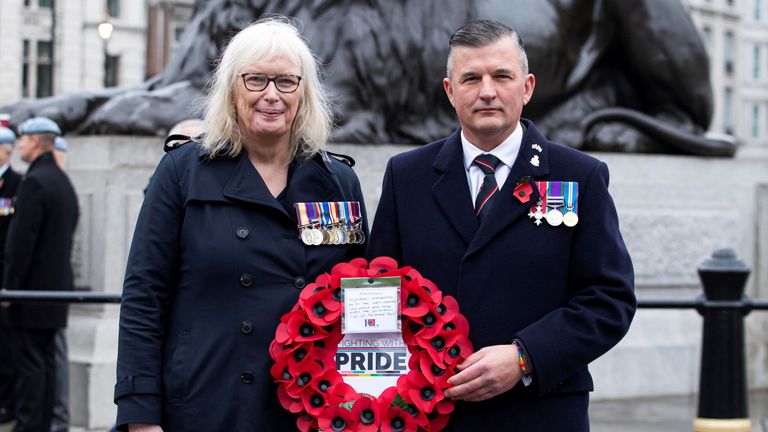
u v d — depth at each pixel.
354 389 4.57
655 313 11.33
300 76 4.79
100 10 42.66
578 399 4.61
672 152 11.86
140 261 4.68
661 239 11.41
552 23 11.30
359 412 4.50
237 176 4.77
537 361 4.37
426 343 4.50
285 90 4.74
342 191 4.96
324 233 4.82
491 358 4.38
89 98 10.71
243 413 4.59
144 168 10.23
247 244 4.70
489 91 4.50
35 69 43.09
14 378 10.59
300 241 4.80
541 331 4.42
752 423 9.99
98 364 9.76
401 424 4.48
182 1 32.44
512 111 4.55
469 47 4.53
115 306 10.13
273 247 4.72
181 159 4.83
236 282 4.68
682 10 12.02
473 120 4.55
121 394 4.54
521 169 4.61
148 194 4.80
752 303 7.70
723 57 61.62
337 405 4.50
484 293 4.55
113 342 9.95
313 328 4.58
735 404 7.68
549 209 4.58
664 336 11.32
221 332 4.63
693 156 11.88
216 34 10.86
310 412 4.51
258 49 4.72
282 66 4.73
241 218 4.73
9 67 42.81
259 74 4.72
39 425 9.17
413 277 4.55
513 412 4.52
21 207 9.20
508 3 11.13
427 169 4.76
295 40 4.80
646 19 11.75
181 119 10.37
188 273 4.70
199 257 4.68
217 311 4.66
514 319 4.54
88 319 10.15
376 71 10.57
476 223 4.62
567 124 11.52
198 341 4.63
